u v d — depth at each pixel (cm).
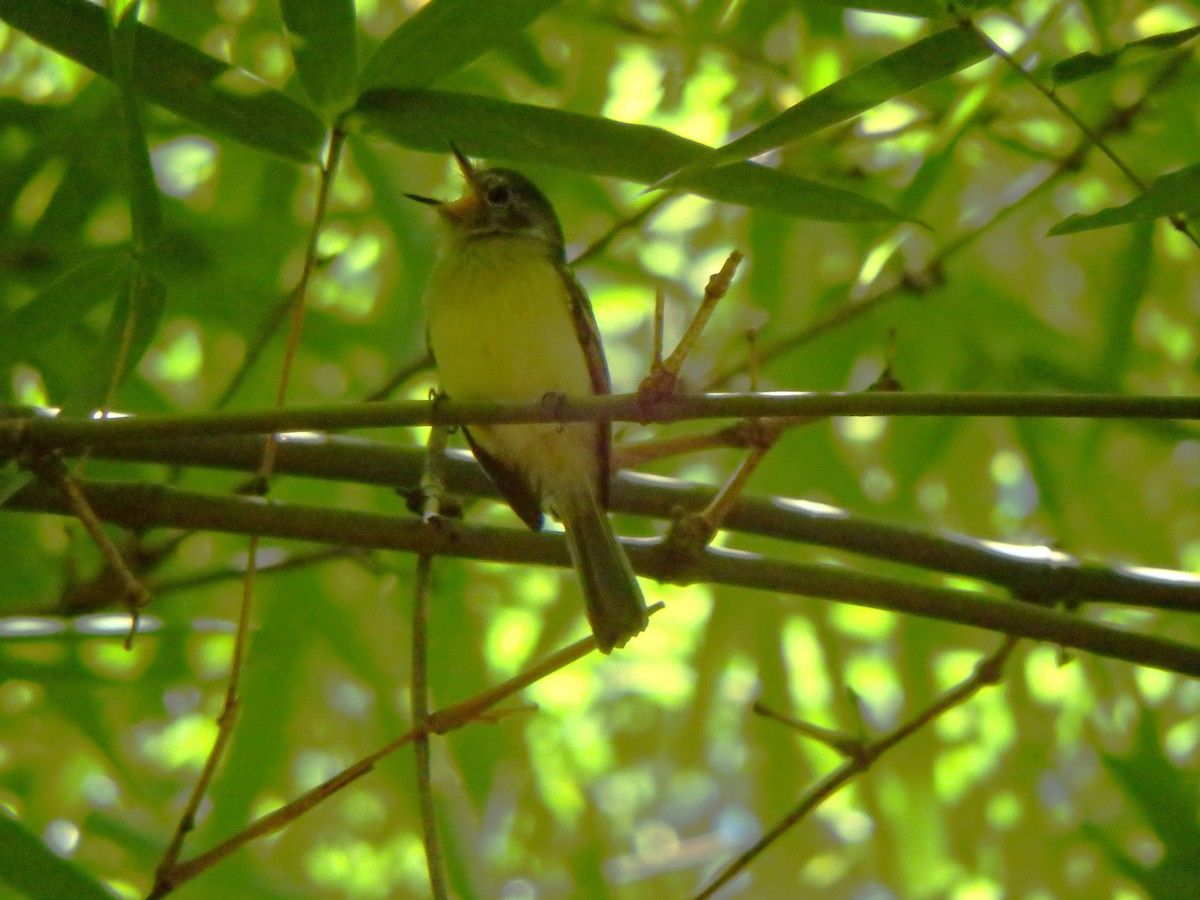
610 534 684
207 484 976
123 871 920
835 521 735
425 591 647
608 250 1070
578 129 612
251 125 623
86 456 630
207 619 942
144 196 593
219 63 618
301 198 983
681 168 589
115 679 862
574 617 1020
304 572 980
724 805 1231
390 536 661
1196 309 1040
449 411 557
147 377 988
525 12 607
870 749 663
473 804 952
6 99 865
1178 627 1033
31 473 574
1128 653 651
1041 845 1043
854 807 1141
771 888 1177
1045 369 1006
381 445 784
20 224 895
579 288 821
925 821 1050
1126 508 1032
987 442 1049
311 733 1039
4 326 626
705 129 1017
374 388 974
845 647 1082
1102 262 1052
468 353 801
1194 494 1051
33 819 960
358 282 1019
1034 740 1051
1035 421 1007
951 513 1046
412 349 963
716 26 967
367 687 968
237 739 968
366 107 617
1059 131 1030
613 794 1189
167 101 623
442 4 604
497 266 809
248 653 842
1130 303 962
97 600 859
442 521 666
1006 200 1012
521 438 762
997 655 670
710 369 1068
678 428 1027
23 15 619
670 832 1223
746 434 691
